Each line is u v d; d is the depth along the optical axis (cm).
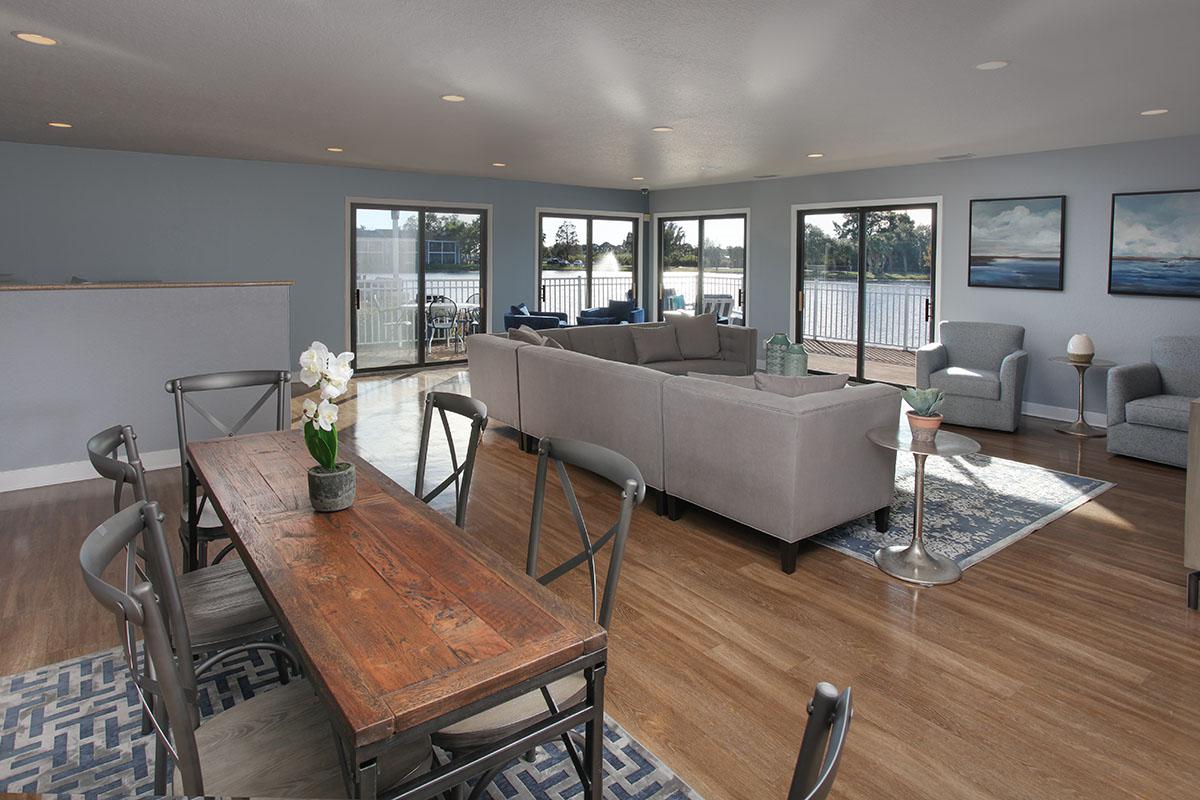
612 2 284
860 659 264
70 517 391
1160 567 342
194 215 730
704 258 1002
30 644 268
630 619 292
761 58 356
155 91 435
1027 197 656
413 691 118
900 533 384
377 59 363
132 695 238
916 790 199
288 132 573
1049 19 300
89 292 443
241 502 204
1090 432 593
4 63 375
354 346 848
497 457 525
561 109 477
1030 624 289
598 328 704
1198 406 295
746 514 352
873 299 806
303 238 794
